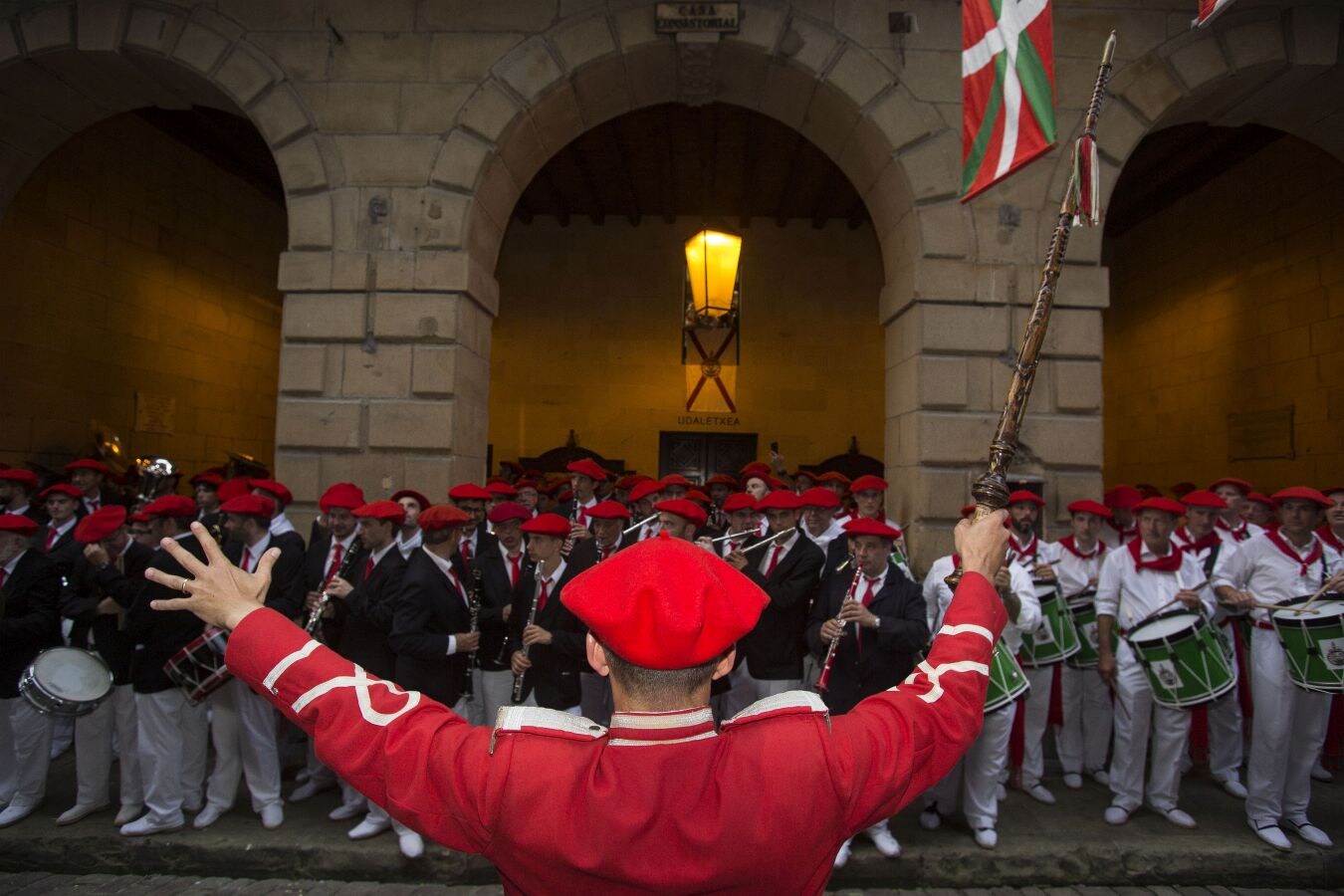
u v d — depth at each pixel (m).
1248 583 5.31
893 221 7.80
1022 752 5.70
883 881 4.77
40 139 8.30
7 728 5.26
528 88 7.27
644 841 1.21
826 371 14.57
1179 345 12.62
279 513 6.20
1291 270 10.34
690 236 14.79
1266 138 10.56
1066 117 7.25
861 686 4.91
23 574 5.25
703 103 8.06
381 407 7.13
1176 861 4.81
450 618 5.00
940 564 5.64
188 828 5.06
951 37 7.30
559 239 14.84
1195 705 4.92
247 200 13.66
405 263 7.18
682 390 14.52
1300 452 10.10
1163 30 7.25
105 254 10.51
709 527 7.31
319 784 5.68
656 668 1.29
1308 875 4.79
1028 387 1.90
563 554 6.14
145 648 4.96
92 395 10.30
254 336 13.85
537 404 14.54
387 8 7.36
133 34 7.27
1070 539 6.57
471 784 1.29
